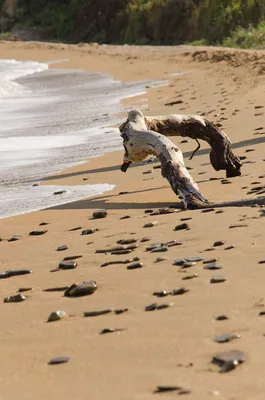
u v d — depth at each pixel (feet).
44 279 43.01
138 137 67.97
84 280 41.47
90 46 386.93
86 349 30.63
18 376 28.53
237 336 30.14
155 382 26.35
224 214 53.88
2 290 41.78
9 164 92.58
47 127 126.82
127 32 499.10
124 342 30.86
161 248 45.70
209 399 24.50
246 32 345.31
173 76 207.21
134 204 64.69
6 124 133.49
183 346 29.73
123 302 36.58
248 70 184.96
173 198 66.13
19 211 66.23
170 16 467.52
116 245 48.73
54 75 250.98
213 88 159.22
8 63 322.34
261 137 90.89
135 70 238.48
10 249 52.13
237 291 36.01
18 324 35.24
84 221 59.31
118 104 156.46
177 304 35.12
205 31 433.07
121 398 25.22
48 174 84.23
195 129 73.36
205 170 77.46
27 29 581.94
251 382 25.63
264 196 58.29
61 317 35.22
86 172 83.46
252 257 41.68
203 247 45.19
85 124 127.54
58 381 27.50
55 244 52.01
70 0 583.58
